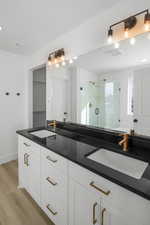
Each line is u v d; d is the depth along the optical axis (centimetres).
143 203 74
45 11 154
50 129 229
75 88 204
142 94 138
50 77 253
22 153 199
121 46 146
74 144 151
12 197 191
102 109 173
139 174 111
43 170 154
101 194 93
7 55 284
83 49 180
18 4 143
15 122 304
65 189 124
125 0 137
